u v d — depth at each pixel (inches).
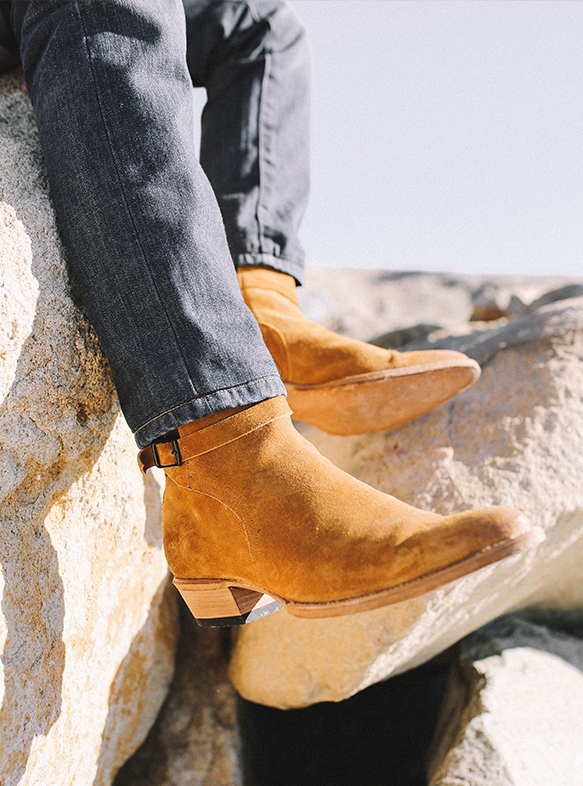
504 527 25.9
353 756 56.8
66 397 33.2
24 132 35.8
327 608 29.0
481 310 110.5
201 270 29.7
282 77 46.8
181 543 33.9
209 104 47.4
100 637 40.3
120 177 29.5
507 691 49.2
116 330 30.0
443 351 46.4
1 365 29.4
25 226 31.8
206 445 30.5
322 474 30.6
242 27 46.0
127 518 43.2
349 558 28.2
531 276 171.6
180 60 32.1
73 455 34.7
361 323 127.6
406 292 171.6
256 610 34.7
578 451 50.6
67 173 30.3
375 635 46.4
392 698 60.0
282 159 46.3
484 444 51.6
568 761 44.6
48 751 33.2
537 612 60.4
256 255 45.0
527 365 56.8
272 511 30.2
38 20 31.4
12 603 29.4
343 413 46.4
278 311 45.8
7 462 30.3
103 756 43.7
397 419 48.0
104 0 30.3
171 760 50.5
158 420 29.6
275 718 59.1
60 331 32.6
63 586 35.0
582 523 50.1
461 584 45.6
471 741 45.5
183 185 30.1
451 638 53.3
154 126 29.9
